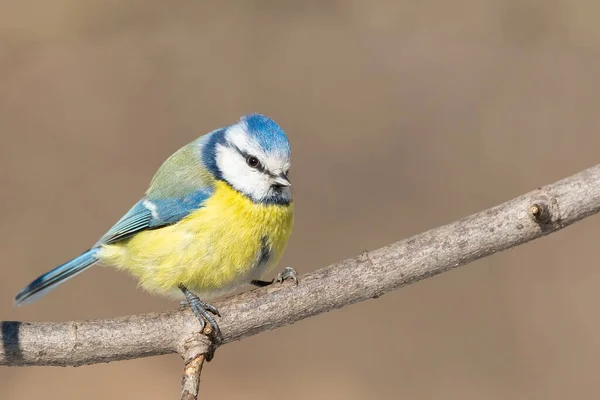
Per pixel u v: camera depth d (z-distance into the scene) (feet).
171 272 25.82
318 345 41.14
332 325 41.91
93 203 42.86
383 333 40.98
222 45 48.55
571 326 39.45
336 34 48.93
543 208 19.98
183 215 25.70
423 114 46.62
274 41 49.01
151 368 40.29
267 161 25.99
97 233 41.81
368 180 45.09
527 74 46.65
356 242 42.42
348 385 38.50
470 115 45.98
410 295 42.63
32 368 39.52
